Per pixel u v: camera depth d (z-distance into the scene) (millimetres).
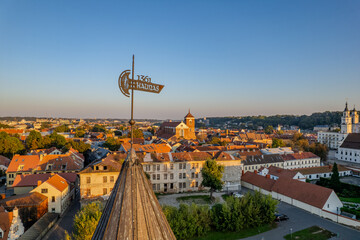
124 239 7523
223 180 87312
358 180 102938
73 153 106062
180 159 85438
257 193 61531
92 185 67438
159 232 8180
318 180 98812
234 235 54469
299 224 59688
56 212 62469
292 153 122938
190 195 81188
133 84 9875
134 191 8586
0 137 126875
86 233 36844
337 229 56875
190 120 188875
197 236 53969
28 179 73250
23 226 50406
